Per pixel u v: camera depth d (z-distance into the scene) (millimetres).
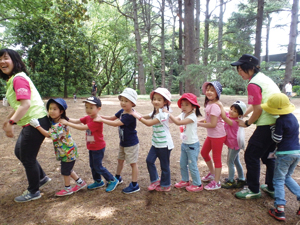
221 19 21453
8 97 2453
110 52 26531
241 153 4262
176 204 2498
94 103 2459
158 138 2678
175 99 15070
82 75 18594
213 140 2812
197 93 15594
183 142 2814
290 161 2250
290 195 2693
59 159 2604
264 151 2484
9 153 4199
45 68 16812
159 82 31078
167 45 32906
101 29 23531
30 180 2553
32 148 2461
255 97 2367
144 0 21328
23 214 2311
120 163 2949
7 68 2381
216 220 2197
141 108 10828
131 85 35406
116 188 2896
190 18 13898
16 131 6020
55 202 2549
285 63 15625
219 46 20938
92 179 3164
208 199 2607
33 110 2434
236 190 2842
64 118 2639
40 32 15859
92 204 2498
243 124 2617
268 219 2221
